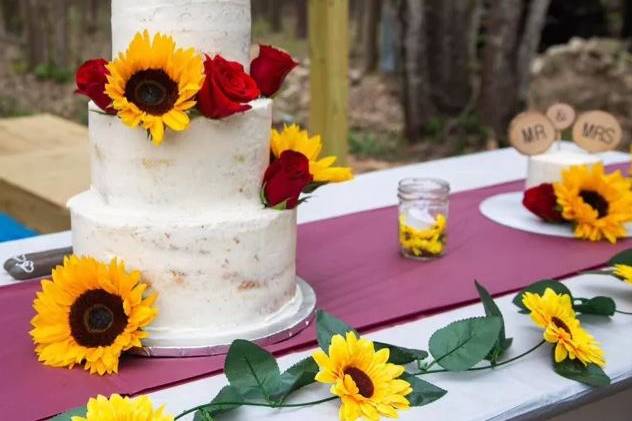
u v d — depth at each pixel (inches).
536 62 201.8
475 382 45.1
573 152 75.6
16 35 252.5
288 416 40.9
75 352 44.8
